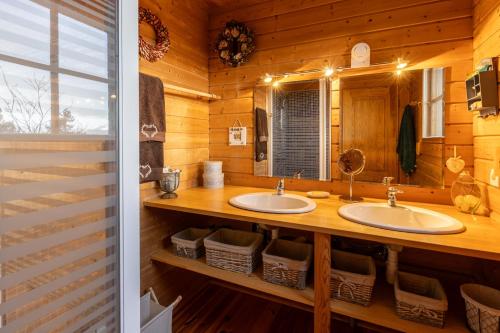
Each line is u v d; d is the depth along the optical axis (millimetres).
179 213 2107
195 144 2225
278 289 1465
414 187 1715
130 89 801
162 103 1790
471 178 1447
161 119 1782
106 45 753
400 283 1453
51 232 638
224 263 1664
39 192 620
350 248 1738
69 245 672
